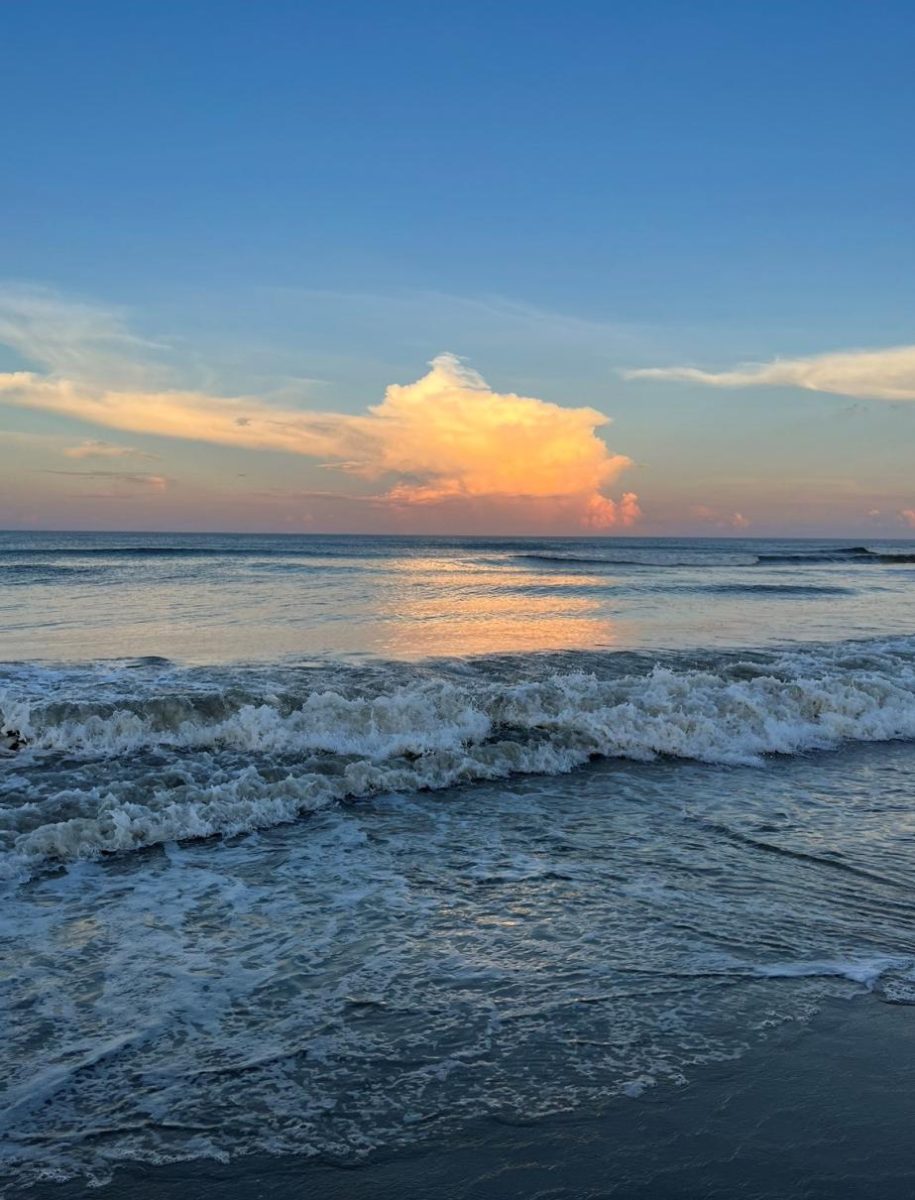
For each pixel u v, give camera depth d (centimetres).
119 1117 320
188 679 1054
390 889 539
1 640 1412
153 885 540
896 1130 319
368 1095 336
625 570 4391
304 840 627
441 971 434
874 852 619
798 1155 304
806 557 6631
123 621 1686
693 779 809
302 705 918
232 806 660
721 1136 313
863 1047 373
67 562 4138
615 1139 311
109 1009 393
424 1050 366
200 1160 299
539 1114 325
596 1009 400
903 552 8588
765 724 963
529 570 4172
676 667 1236
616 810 709
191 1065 353
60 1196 280
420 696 933
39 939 462
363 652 1338
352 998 407
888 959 455
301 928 482
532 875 564
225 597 2256
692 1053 366
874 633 1742
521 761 828
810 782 807
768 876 568
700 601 2502
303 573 3419
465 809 705
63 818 626
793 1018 395
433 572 3741
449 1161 299
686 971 437
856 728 988
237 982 420
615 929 485
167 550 5612
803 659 1297
